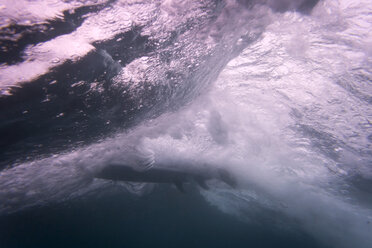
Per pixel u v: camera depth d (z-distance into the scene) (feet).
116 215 84.84
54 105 10.32
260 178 42.24
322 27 17.80
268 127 28.86
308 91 23.34
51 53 8.32
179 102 21.33
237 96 26.04
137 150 26.84
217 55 17.21
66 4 7.70
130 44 10.31
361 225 53.01
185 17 11.02
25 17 7.17
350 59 19.07
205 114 27.14
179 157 31.68
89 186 46.39
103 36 9.21
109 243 120.57
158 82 14.44
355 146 26.71
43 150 16.60
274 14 16.38
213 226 97.04
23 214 53.16
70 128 14.11
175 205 75.10
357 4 15.83
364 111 22.50
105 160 27.32
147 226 104.01
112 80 11.54
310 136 28.48
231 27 14.60
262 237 97.30
